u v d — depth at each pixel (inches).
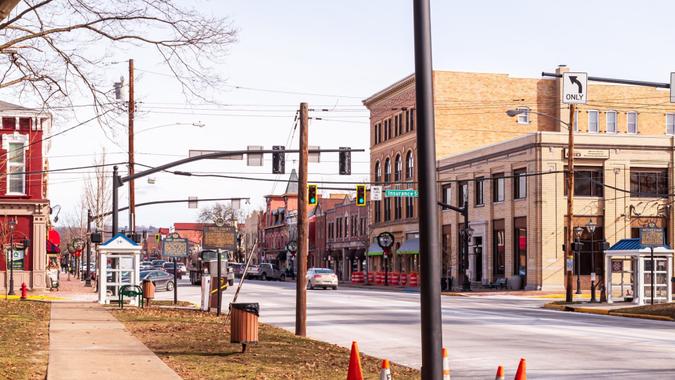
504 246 2413.9
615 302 1683.1
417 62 410.3
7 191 1894.7
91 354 657.0
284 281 3523.6
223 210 6033.5
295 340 830.5
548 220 2231.8
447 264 2768.2
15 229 1892.2
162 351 692.1
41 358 629.6
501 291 2269.9
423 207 406.3
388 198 3294.8
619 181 2271.2
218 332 872.9
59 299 1637.6
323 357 690.8
